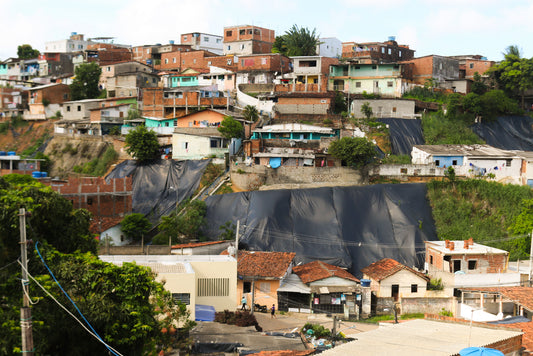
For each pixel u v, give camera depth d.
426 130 92.44
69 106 112.62
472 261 56.84
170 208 77.38
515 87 107.31
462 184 73.56
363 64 104.25
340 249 67.12
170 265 43.28
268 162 80.56
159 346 32.09
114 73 122.31
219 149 85.62
